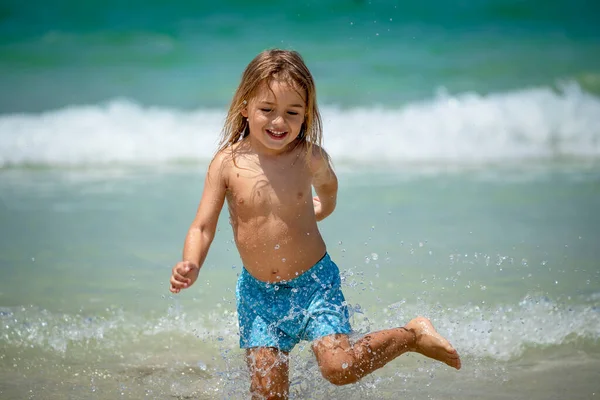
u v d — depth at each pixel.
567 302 8.92
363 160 18.81
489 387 6.99
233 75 27.42
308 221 6.91
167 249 11.47
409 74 26.98
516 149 19.31
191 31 32.91
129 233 12.36
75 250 11.41
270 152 6.93
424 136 19.70
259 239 6.78
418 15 34.38
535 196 14.66
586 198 14.38
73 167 18.30
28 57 29.98
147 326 8.56
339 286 6.89
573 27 33.75
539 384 7.02
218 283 10.00
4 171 17.83
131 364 7.60
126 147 19.25
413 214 13.30
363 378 7.07
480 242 11.43
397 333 6.55
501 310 8.73
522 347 7.88
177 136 19.78
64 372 7.38
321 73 27.20
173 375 7.33
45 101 23.83
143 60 29.69
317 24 33.66
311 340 6.54
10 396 6.77
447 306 8.89
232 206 6.92
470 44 31.62
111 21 33.66
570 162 18.39
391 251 11.05
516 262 10.47
